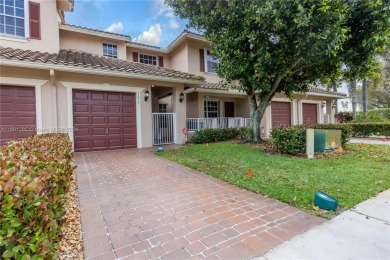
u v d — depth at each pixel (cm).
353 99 1958
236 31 761
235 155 732
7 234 133
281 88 972
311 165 583
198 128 1270
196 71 1402
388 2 605
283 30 650
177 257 227
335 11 570
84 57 1023
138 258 226
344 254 227
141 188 443
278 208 343
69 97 854
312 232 271
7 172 172
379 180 457
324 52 624
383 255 224
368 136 1402
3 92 755
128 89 979
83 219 311
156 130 1073
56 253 171
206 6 850
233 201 373
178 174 549
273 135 785
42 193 161
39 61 733
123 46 1387
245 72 818
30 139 438
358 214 316
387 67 2089
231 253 232
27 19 903
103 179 505
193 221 303
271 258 223
